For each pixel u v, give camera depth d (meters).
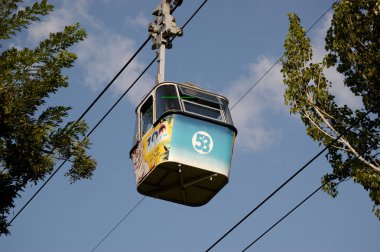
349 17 21.77
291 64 22.98
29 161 11.20
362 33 21.59
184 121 15.47
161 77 16.06
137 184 15.97
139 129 16.52
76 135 11.62
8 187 11.14
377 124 21.58
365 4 21.59
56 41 11.66
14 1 11.81
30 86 11.28
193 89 16.11
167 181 15.59
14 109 11.10
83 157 12.44
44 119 11.41
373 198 20.20
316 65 22.58
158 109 15.80
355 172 20.48
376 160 21.25
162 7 16.11
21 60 11.29
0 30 11.59
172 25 15.89
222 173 15.37
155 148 15.45
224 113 16.12
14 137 11.16
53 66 11.49
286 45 23.17
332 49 22.47
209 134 15.58
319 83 22.53
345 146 21.80
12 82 11.35
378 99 21.55
